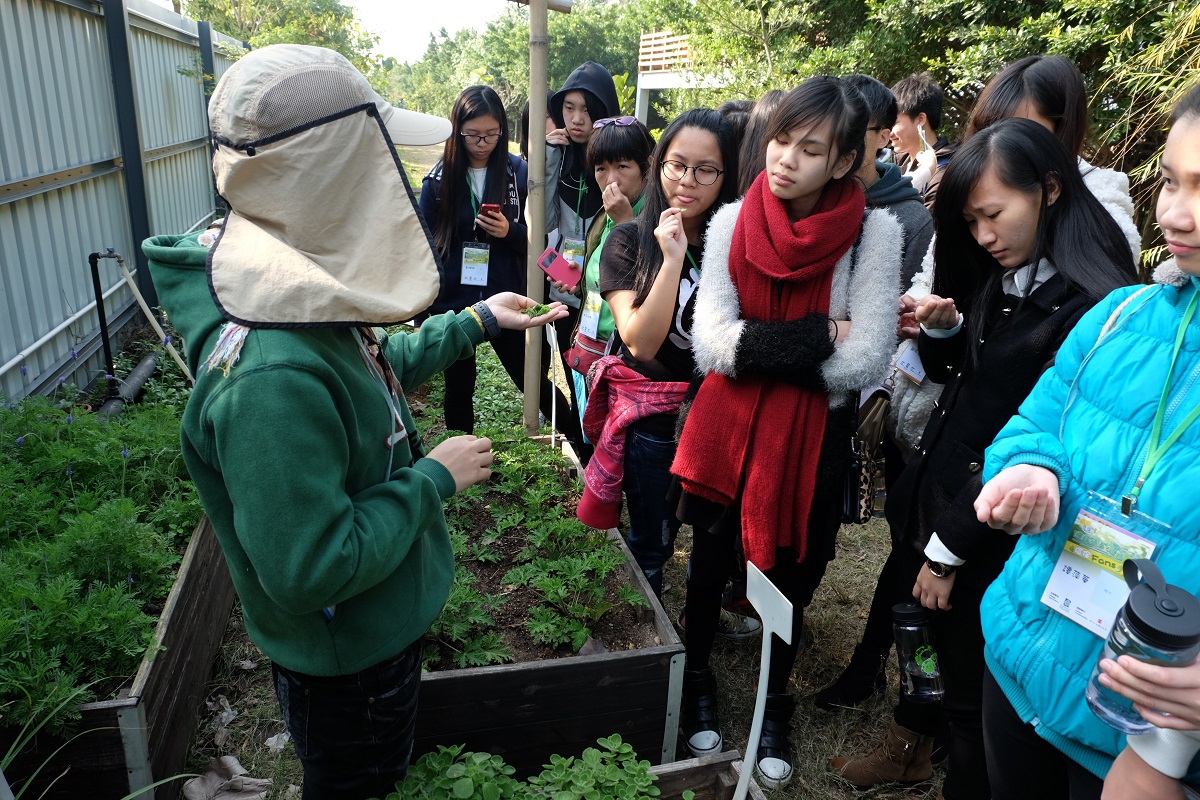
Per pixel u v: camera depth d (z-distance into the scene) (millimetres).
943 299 2160
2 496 2771
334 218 1329
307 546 1291
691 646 2711
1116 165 5762
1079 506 1452
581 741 2422
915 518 2236
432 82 53594
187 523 2961
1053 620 1485
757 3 9961
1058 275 1899
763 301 2230
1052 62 2424
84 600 2334
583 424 3018
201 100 8453
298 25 19953
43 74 4730
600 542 3002
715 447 2336
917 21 8023
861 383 2178
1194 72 4461
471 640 2520
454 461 1646
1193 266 1264
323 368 1336
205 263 1432
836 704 2898
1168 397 1358
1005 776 1712
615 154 3188
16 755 1940
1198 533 1284
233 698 2816
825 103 2023
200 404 1376
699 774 1993
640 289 2523
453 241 4164
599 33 38938
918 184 3818
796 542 2324
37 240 4582
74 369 4848
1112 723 1271
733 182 2541
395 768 1750
